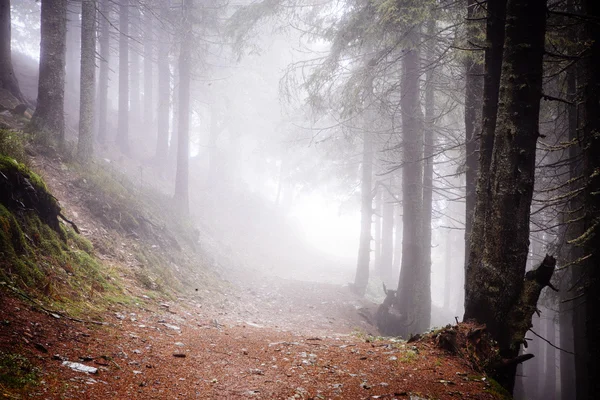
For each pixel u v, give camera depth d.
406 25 10.09
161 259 11.61
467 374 5.27
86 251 8.62
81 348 4.44
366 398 4.26
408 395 4.40
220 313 10.00
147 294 8.54
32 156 10.50
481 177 6.84
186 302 9.72
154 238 12.59
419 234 12.76
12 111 12.38
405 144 12.94
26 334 4.18
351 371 5.12
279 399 4.10
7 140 8.23
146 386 3.98
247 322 9.67
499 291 5.97
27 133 11.10
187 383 4.28
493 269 6.02
